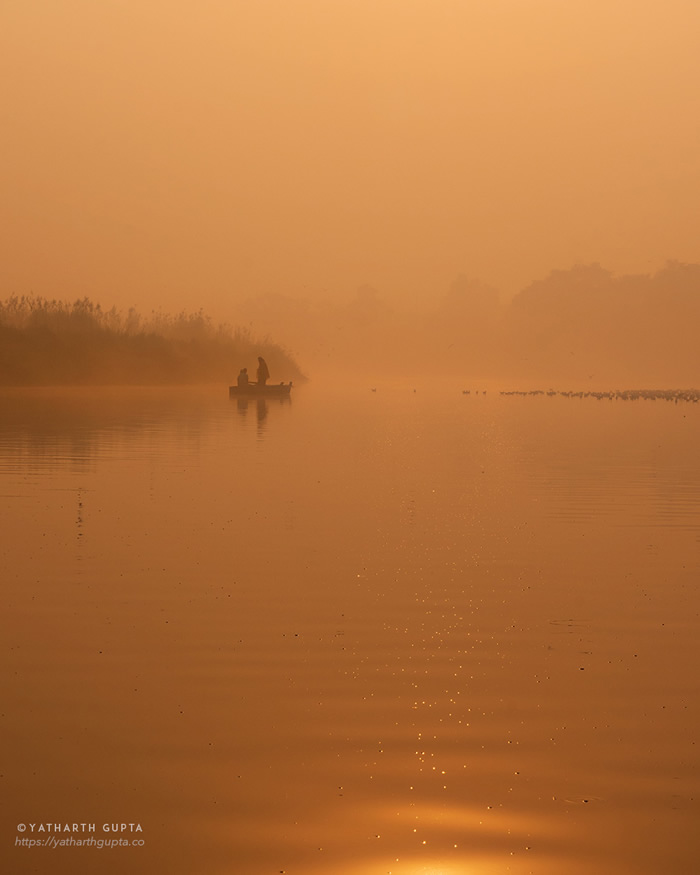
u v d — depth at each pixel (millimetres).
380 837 14422
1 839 14359
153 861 13789
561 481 53281
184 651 22672
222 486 49031
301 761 16828
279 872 13531
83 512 40938
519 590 28812
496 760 16891
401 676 21094
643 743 17609
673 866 13664
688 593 28578
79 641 23422
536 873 13516
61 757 16969
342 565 31891
